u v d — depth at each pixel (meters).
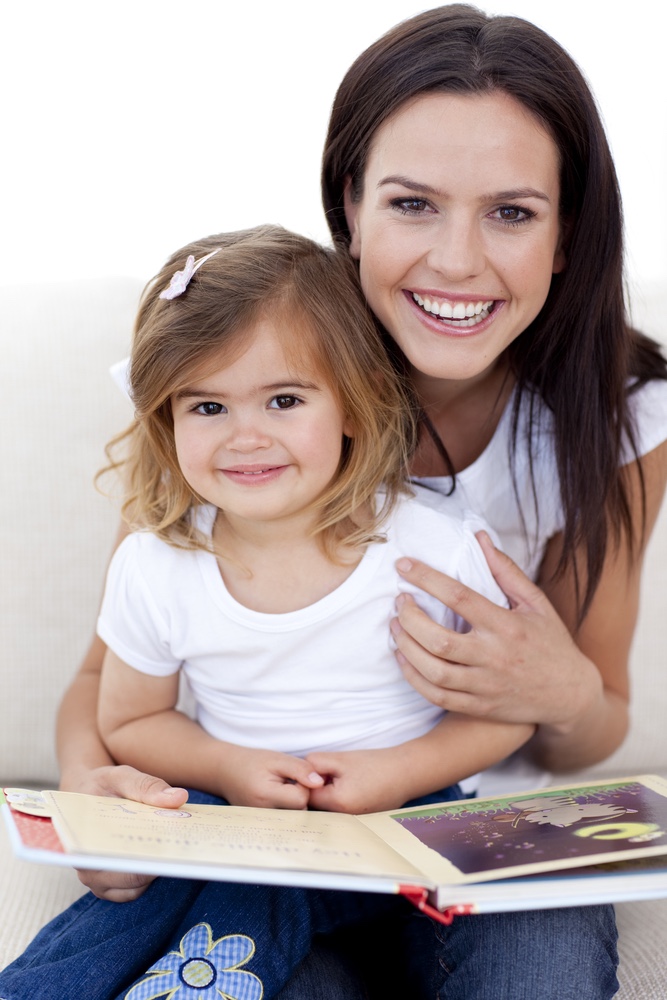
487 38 1.08
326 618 1.13
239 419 1.06
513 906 0.82
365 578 1.13
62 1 1.97
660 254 2.16
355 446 1.13
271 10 2.01
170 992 0.92
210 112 2.03
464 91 1.06
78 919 1.03
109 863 0.77
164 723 1.20
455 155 1.06
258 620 1.13
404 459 1.18
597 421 1.22
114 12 1.99
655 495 1.33
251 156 2.04
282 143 2.04
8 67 1.99
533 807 1.03
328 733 1.16
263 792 1.08
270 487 1.07
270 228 1.18
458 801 1.06
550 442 1.26
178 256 1.15
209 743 1.15
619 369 1.22
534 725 1.20
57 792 0.96
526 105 1.07
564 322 1.20
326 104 2.04
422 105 1.07
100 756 1.20
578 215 1.15
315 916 1.05
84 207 2.03
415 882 0.81
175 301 1.09
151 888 1.02
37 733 1.44
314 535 1.14
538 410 1.26
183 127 2.03
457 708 1.12
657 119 2.13
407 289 1.13
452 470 1.25
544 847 0.90
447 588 1.11
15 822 0.84
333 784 1.09
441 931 1.00
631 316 1.43
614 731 1.32
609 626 1.35
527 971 0.93
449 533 1.16
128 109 2.02
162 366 1.07
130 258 2.05
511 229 1.09
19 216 2.02
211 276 1.08
